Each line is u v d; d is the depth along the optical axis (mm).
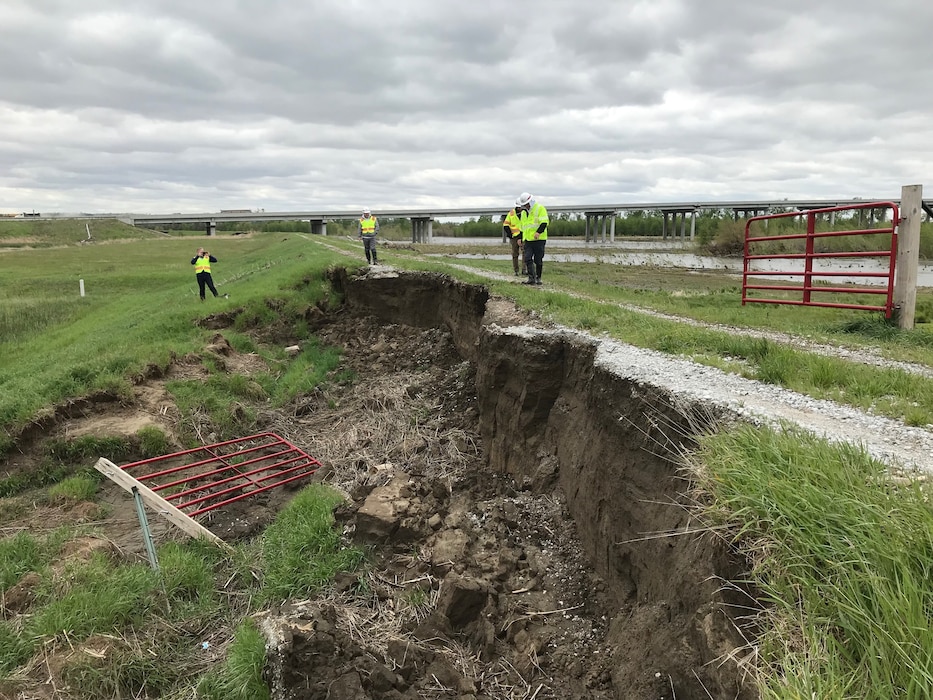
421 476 9477
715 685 3336
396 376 14844
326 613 5918
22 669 5582
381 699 4965
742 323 10109
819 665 2648
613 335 8258
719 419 4867
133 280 36562
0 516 8367
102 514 8680
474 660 5613
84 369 11281
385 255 26203
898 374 5930
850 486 3328
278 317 17891
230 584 7227
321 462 10500
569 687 5105
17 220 91875
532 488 8328
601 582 6102
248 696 5176
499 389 9930
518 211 14469
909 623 2469
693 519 4168
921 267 36125
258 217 92125
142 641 6137
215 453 10625
